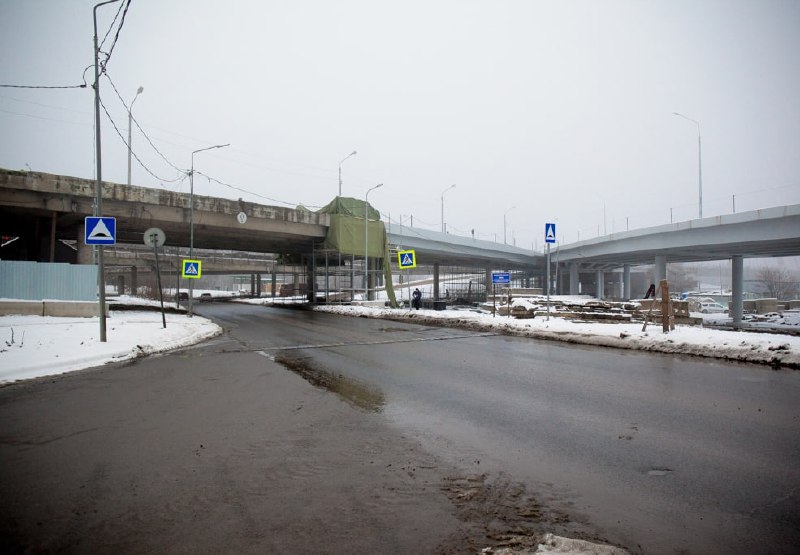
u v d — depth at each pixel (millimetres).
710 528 3342
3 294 19172
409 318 24062
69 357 10812
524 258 69812
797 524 3385
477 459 4738
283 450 5066
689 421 5906
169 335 15516
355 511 3662
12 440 5480
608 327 14836
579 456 4781
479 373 9336
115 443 5348
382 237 39938
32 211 26516
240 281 129625
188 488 4129
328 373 9531
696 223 36656
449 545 3150
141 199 28391
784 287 83875
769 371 9141
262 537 3295
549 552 3029
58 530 3428
